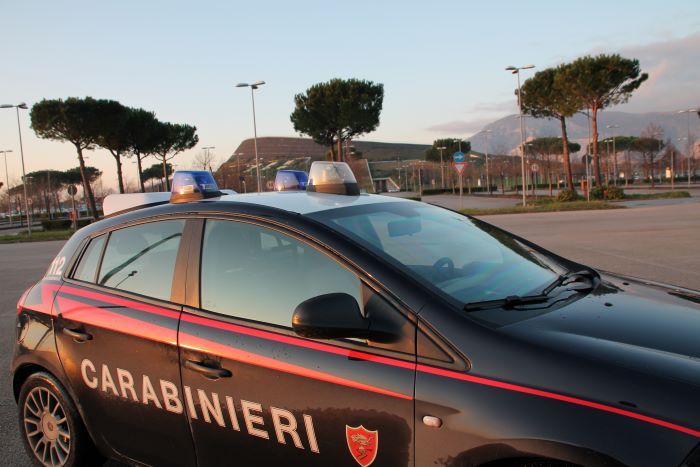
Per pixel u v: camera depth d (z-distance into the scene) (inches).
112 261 120.0
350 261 90.9
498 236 125.5
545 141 3078.2
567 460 66.7
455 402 75.0
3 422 162.4
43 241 1005.2
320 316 80.1
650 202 1114.1
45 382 122.9
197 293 104.3
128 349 107.5
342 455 84.0
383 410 80.0
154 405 104.7
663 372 69.5
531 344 75.9
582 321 84.0
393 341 82.4
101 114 1551.4
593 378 70.2
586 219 735.7
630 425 65.6
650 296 101.0
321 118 1835.6
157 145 1918.1
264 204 107.8
